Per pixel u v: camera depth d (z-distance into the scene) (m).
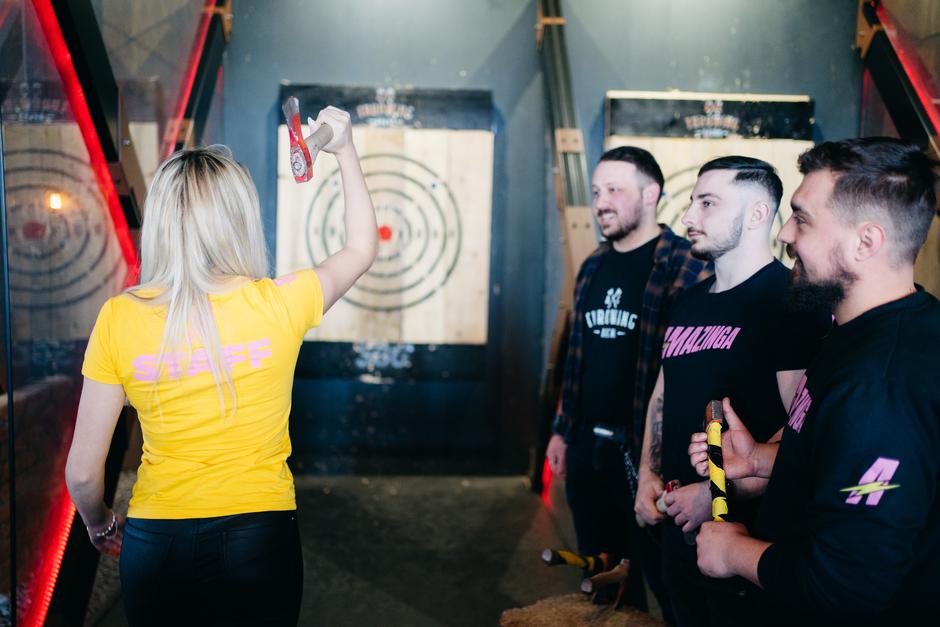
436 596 2.70
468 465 4.13
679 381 1.67
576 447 2.30
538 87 4.07
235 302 1.24
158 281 1.25
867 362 1.02
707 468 1.43
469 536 3.23
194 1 3.69
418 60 4.05
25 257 2.18
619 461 2.18
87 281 2.59
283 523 1.28
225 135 4.02
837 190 1.10
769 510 1.21
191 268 1.23
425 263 4.07
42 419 2.24
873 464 0.98
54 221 2.36
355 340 4.09
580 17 4.04
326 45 4.02
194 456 1.24
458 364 4.12
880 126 3.75
